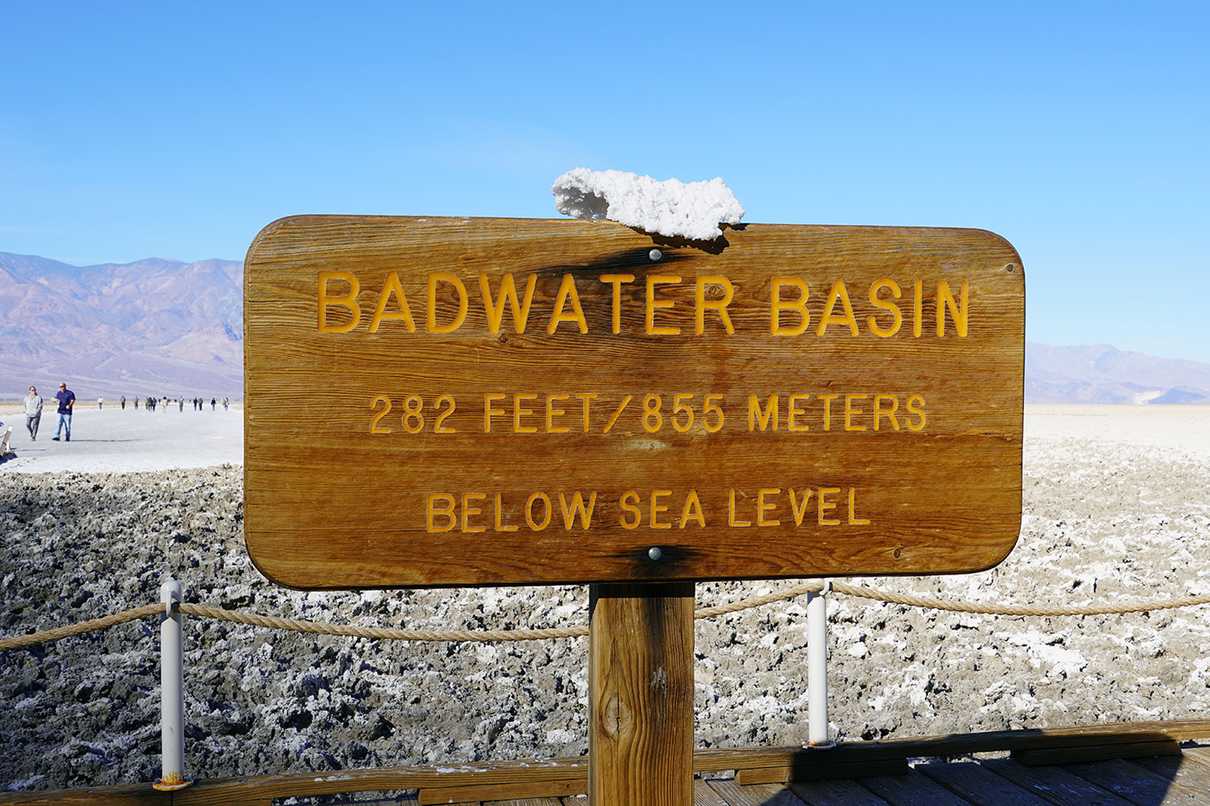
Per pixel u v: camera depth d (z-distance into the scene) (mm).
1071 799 3090
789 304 2008
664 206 1951
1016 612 3678
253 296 1882
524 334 1944
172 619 3031
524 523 1950
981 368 2062
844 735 4230
